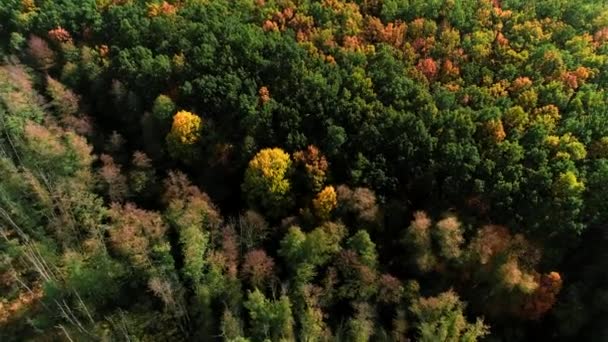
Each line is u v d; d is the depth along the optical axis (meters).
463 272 79.75
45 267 84.94
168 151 97.88
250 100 94.56
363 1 107.38
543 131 83.38
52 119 102.31
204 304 76.25
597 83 91.75
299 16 105.06
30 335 81.25
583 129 84.12
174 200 86.69
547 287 76.75
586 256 81.12
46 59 113.62
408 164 84.94
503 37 98.31
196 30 105.00
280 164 86.38
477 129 85.81
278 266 82.31
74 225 89.00
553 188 79.31
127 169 98.44
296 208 88.81
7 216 85.94
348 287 78.38
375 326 76.81
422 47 98.69
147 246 81.81
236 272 80.50
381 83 93.44
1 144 96.25
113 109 108.06
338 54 98.69
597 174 79.62
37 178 92.81
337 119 90.12
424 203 85.44
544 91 89.50
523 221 80.69
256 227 85.25
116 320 79.38
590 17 101.88
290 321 73.62
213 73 99.31
